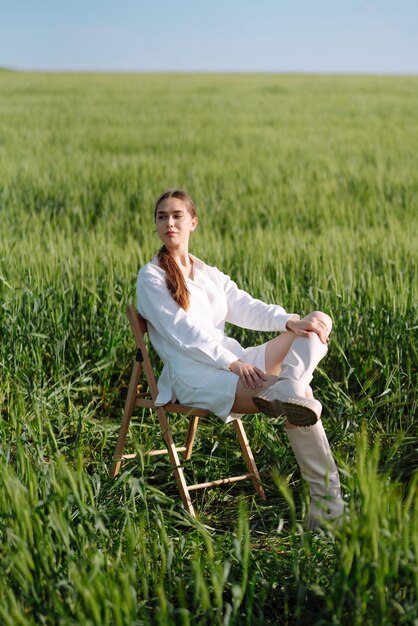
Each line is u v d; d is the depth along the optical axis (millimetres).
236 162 13992
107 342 5145
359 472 2471
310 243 7410
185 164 13617
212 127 20719
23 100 31250
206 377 3484
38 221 8945
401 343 4746
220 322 3867
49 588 2430
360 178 12219
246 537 2594
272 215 9500
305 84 42656
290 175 12711
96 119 23188
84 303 5441
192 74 58438
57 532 2588
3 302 5328
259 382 3381
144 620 2438
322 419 4473
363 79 48844
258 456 4164
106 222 9398
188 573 2826
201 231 8367
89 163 13695
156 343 3717
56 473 3041
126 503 3123
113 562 2600
